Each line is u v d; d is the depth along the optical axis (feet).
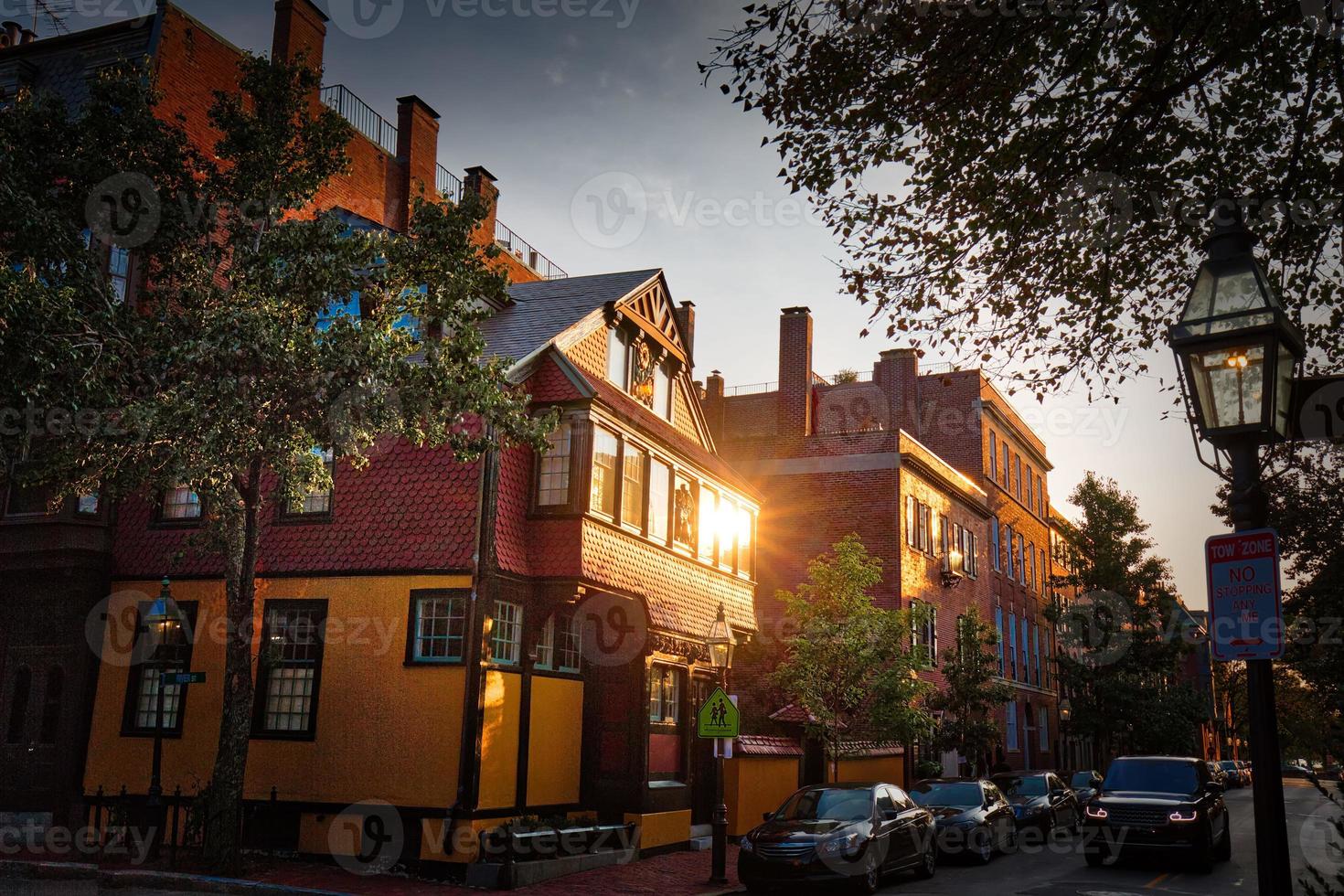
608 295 71.87
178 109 71.61
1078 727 138.41
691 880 54.54
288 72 52.42
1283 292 33.68
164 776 58.95
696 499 78.33
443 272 50.26
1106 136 33.12
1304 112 29.63
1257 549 16.62
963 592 128.98
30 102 48.75
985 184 33.99
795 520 112.68
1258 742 15.98
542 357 62.64
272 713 58.34
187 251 50.80
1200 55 31.86
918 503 116.37
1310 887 18.28
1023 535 160.66
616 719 64.69
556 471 61.41
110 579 63.26
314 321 48.55
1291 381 17.85
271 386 46.16
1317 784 18.25
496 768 54.75
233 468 48.03
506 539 58.29
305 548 59.47
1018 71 32.60
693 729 73.00
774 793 78.74
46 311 41.09
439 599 56.03
